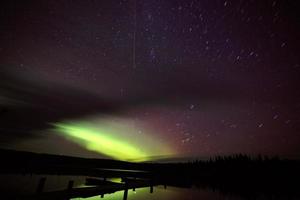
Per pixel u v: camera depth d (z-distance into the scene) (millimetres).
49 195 9453
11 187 16109
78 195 11586
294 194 23125
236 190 26234
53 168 20984
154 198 17297
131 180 19750
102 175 20266
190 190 24328
